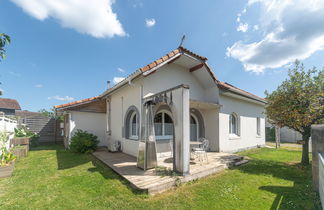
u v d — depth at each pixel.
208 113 9.42
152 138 5.64
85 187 4.24
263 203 3.53
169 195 3.85
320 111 5.55
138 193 3.85
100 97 10.60
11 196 3.77
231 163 6.47
